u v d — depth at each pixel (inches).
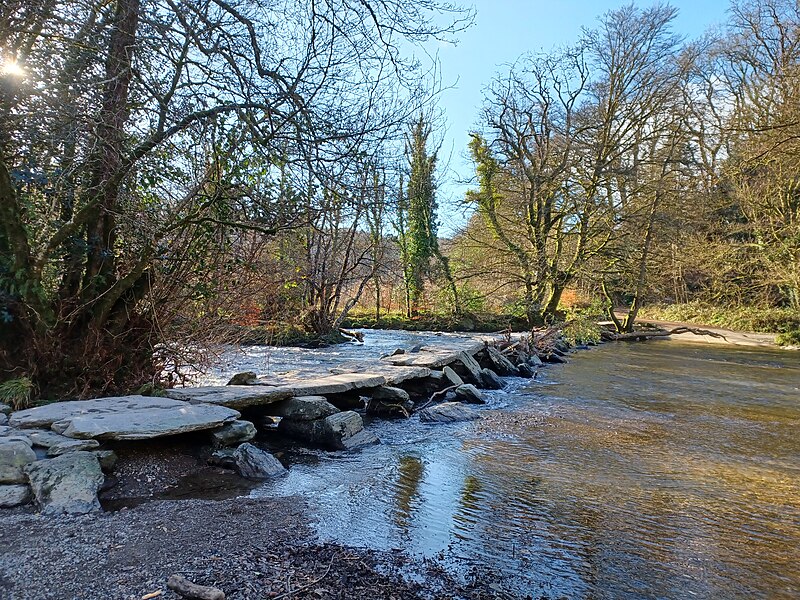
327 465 221.6
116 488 176.2
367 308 1253.7
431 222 1072.2
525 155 962.1
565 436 284.0
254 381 297.9
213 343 338.3
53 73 221.8
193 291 301.4
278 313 557.3
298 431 255.3
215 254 303.6
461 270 1008.2
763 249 962.7
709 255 1061.8
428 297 1075.3
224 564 129.2
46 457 171.5
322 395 284.0
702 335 991.0
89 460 172.2
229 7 237.1
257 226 273.1
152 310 284.8
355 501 181.0
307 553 139.3
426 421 311.9
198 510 164.9
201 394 248.5
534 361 601.6
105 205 251.6
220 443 212.7
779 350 780.6
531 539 157.2
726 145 1003.3
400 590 123.9
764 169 916.0
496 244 1002.1
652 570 141.5
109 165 236.1
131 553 131.7
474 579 132.3
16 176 217.5
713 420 329.7
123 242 273.6
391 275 1032.2
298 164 263.3
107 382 258.2
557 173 906.7
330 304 818.2
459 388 384.2
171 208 281.9
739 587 134.4
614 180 920.3
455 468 222.7
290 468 215.6
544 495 194.1
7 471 159.0
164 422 197.8
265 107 247.0
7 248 233.9
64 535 138.6
